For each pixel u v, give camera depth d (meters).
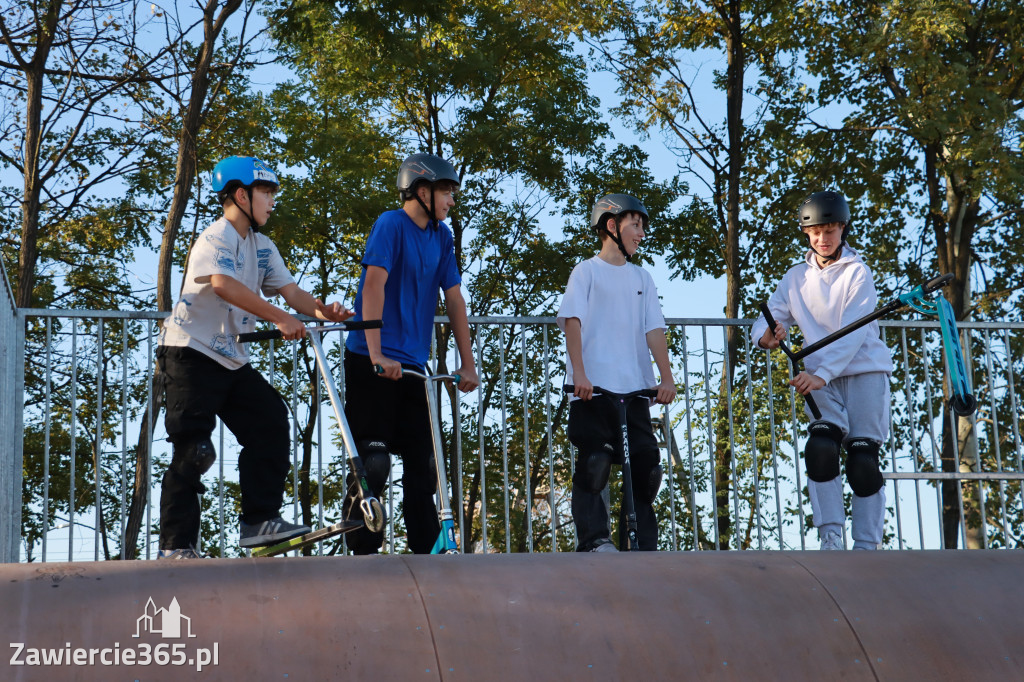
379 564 2.99
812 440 4.71
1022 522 11.07
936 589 3.15
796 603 3.02
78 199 15.48
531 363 6.11
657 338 4.80
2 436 4.69
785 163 17.66
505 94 17.78
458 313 4.62
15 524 5.11
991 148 14.22
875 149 17.61
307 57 16.92
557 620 2.82
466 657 2.66
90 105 13.66
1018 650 2.96
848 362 4.71
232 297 3.77
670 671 2.74
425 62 16.41
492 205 18.08
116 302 16.69
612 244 4.88
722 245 17.56
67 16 12.94
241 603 2.70
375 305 4.30
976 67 15.64
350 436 3.72
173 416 3.81
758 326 5.16
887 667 2.86
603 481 4.56
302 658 2.57
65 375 12.46
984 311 17.73
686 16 17.28
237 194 3.96
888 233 18.19
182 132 12.95
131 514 9.70
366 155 17.17
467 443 10.22
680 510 8.91
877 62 15.26
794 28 17.11
